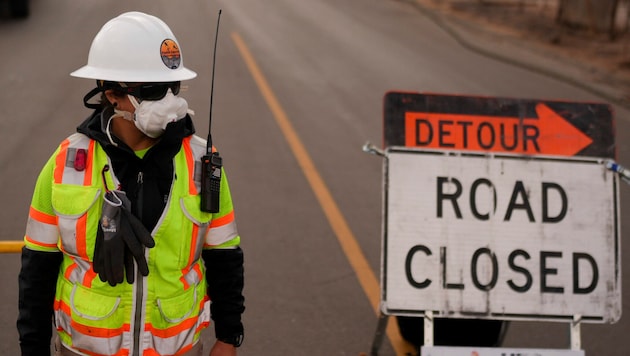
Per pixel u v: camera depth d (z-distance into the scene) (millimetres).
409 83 29203
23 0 37094
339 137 21359
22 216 14672
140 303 5387
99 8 41281
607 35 41344
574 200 8242
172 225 5383
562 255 8172
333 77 29344
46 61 28969
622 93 28688
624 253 14453
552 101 8398
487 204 8180
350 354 10180
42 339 5566
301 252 13523
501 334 9500
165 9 42406
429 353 7961
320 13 46219
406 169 8156
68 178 5297
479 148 8305
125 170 5348
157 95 5406
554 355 8039
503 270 8117
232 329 5957
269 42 35531
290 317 11133
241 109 23531
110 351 5418
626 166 20125
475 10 50375
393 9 50188
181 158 5488
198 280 5684
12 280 11961
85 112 22406
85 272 5371
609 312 8164
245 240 13906
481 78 31156
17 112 22094
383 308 8016
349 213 15617
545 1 52062
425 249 8086
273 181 17250
